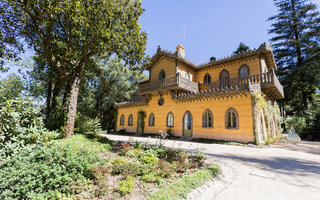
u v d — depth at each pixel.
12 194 2.75
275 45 31.86
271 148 12.18
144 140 15.43
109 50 11.06
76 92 10.84
